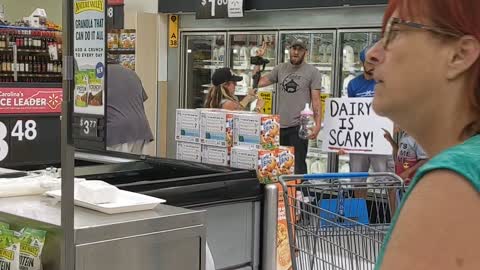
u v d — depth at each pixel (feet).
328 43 23.48
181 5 27.43
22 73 24.40
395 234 2.51
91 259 5.59
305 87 22.30
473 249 2.31
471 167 2.38
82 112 5.60
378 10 21.85
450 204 2.36
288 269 11.07
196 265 6.51
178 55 28.35
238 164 11.65
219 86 19.01
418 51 2.72
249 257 10.09
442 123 2.75
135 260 5.93
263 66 25.21
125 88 16.39
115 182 9.68
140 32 28.17
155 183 8.57
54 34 25.35
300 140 22.48
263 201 10.21
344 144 17.39
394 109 2.82
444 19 2.64
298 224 8.58
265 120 11.54
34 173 8.42
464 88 2.69
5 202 6.75
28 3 34.24
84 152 12.28
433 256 2.36
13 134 17.33
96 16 5.38
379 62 2.88
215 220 9.40
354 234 8.35
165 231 6.18
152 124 28.66
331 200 9.18
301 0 23.32
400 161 16.25
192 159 12.81
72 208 5.46
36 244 5.70
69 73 5.40
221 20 26.50
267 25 24.94
